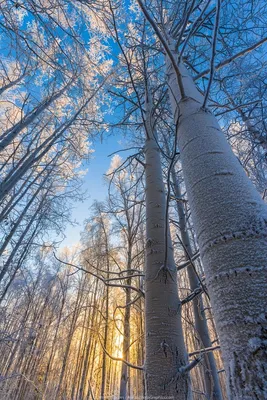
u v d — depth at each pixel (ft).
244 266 1.73
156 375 2.79
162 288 3.48
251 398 1.32
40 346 25.20
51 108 17.34
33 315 25.40
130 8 8.21
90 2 7.79
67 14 9.05
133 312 19.42
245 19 6.52
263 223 1.90
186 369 2.77
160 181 4.90
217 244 1.96
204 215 2.19
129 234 18.58
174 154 3.32
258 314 1.51
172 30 6.59
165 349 2.93
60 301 30.42
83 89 12.82
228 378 1.50
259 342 1.42
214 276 1.87
